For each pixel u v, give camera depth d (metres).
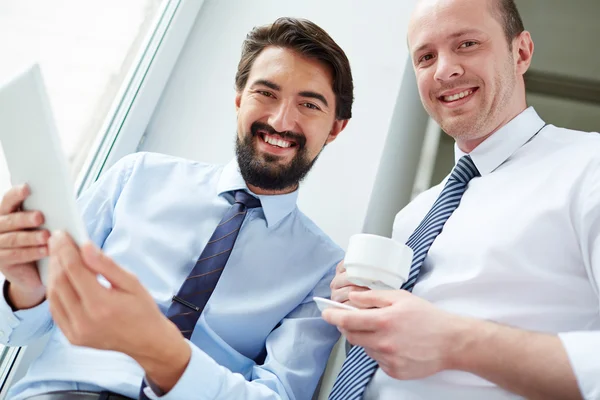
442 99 1.10
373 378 0.95
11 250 0.76
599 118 1.53
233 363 1.15
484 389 0.84
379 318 0.74
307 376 1.13
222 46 1.67
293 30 1.22
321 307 0.82
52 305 0.66
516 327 0.79
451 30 1.05
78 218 0.62
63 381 1.00
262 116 1.21
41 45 1.37
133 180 1.25
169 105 1.62
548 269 0.88
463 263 0.95
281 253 1.23
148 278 1.14
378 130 1.47
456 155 1.19
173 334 0.76
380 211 1.48
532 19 1.64
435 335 0.74
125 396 0.98
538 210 0.90
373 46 1.56
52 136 0.63
